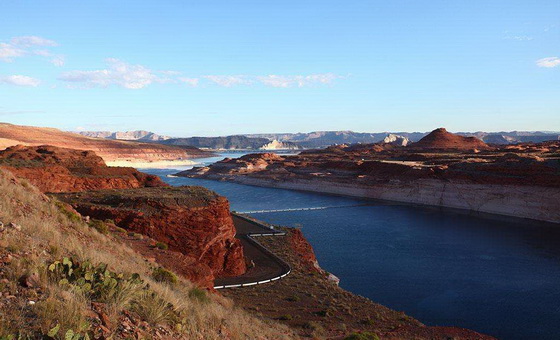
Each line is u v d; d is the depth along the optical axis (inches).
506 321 1390.3
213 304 554.9
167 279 546.0
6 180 541.6
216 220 1445.6
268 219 3385.8
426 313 1451.8
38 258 281.4
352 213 3767.2
